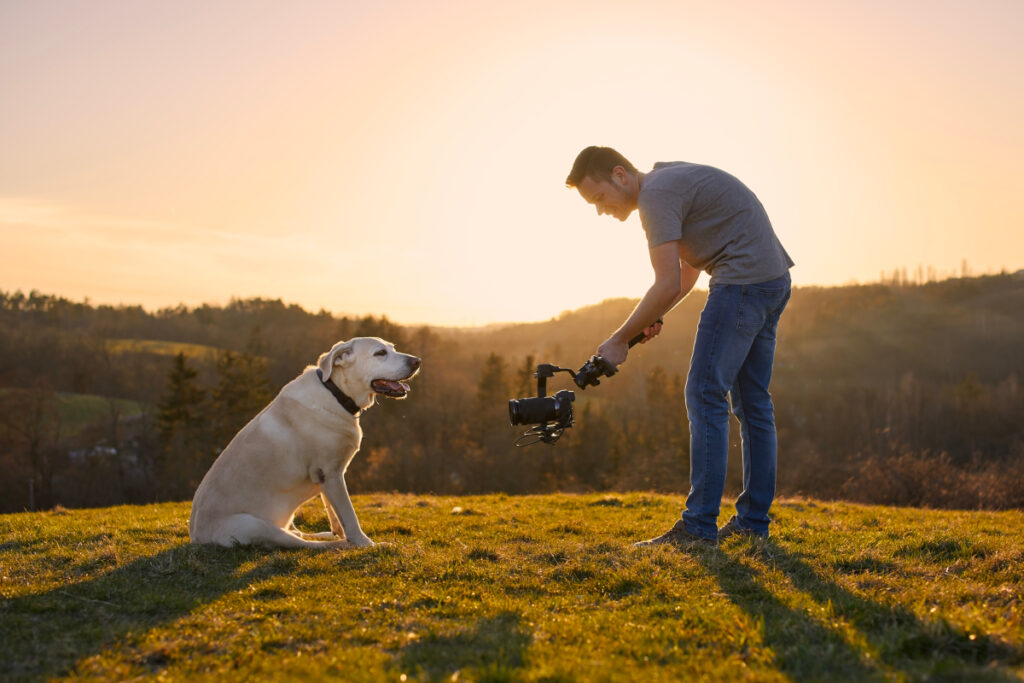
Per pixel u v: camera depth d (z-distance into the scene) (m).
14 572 4.12
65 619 3.24
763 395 4.87
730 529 4.91
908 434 48.22
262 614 3.26
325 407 4.99
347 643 2.91
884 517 7.26
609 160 4.59
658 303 4.27
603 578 3.81
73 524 6.46
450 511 7.64
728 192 4.43
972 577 3.93
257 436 4.92
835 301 102.69
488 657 2.67
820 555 4.36
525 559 4.39
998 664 2.49
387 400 46.00
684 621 3.08
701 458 4.61
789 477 27.67
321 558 4.33
